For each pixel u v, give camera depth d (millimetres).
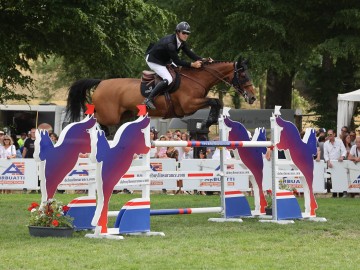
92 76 31469
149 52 13305
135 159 13680
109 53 26281
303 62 31516
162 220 14273
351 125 25906
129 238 11320
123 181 11609
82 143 12352
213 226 13109
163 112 13375
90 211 12484
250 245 10500
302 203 18266
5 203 17547
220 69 13383
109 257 9312
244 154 14492
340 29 30031
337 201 18953
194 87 13227
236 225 13273
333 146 21109
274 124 13883
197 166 21250
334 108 32031
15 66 28516
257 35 30234
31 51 28000
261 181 14773
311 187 14469
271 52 28656
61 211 11602
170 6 32219
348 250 10117
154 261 9055
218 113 13352
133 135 11711
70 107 14344
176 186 21734
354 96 23906
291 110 31469
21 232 11977
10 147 22469
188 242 10750
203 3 31172
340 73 31891
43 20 26125
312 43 31375
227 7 31047
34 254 9531
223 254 9664
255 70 28656
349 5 29484
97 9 25500
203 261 9078
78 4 25625
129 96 13656
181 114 13438
